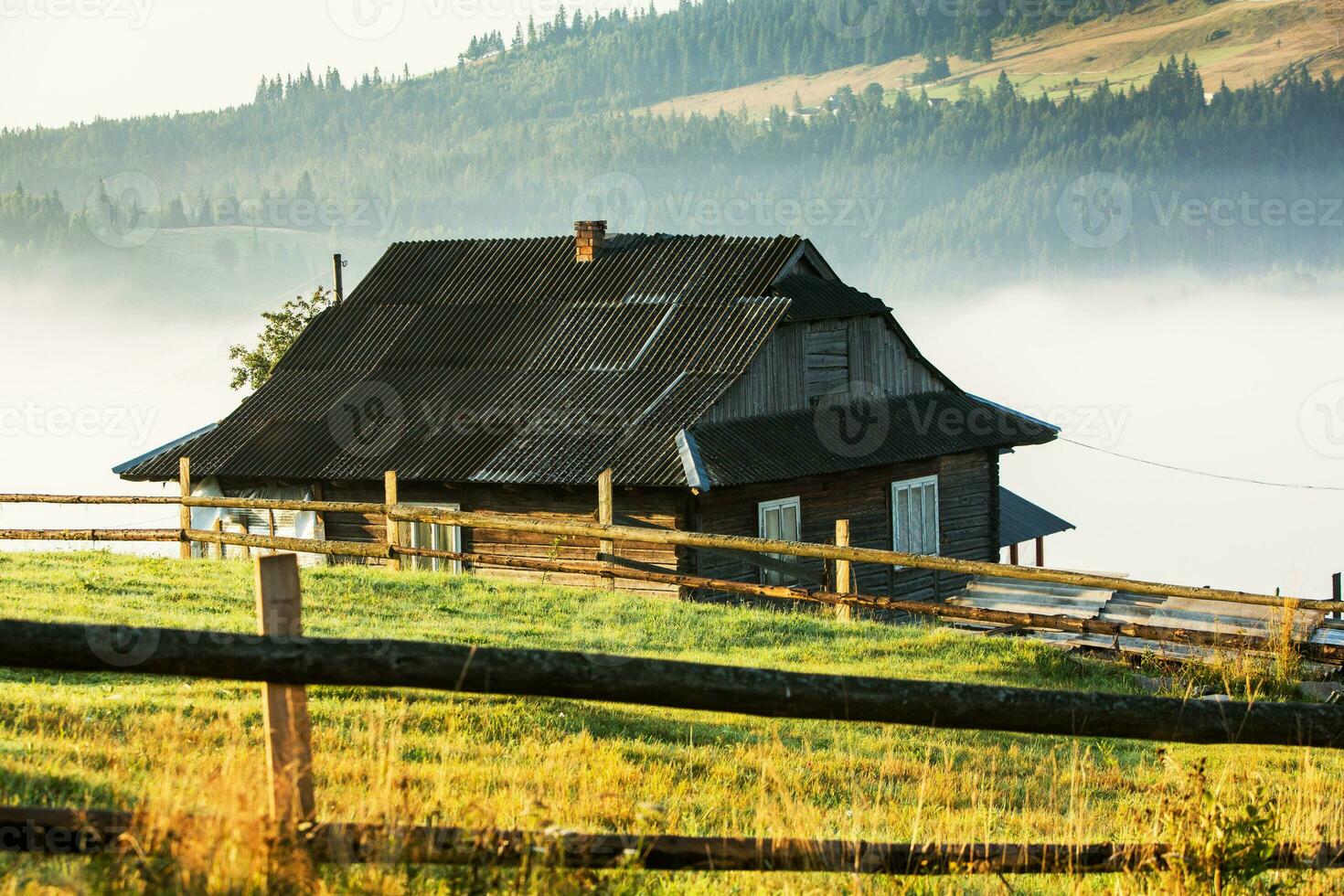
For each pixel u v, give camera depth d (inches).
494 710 744.3
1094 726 380.8
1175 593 979.3
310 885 333.4
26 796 437.7
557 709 770.8
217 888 318.3
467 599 1216.8
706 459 1758.1
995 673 1052.5
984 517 2220.7
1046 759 816.9
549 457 1819.6
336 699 725.9
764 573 1823.3
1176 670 1100.5
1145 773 794.8
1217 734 390.0
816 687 361.1
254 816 335.0
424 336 2256.4
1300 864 423.8
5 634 312.3
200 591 1122.7
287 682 335.3
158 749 543.2
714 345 1971.0
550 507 1815.9
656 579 1304.1
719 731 786.2
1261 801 456.1
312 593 1172.5
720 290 2086.6
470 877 350.9
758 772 682.2
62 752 516.7
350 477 1932.8
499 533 1857.8
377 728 632.4
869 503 1998.0
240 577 1218.6
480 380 2084.2
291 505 1429.6
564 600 1242.6
